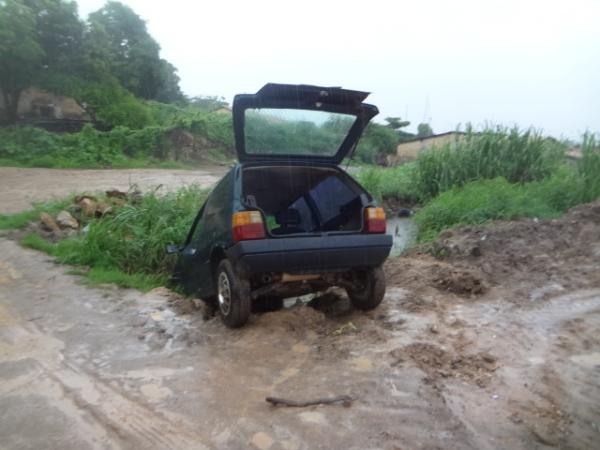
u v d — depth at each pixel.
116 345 4.20
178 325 4.66
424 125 38.53
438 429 2.93
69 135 25.42
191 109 42.56
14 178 17.00
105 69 30.08
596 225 7.54
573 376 3.55
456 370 3.64
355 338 4.23
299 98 4.63
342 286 4.93
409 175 13.27
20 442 2.85
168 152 28.88
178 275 6.10
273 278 4.45
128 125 29.94
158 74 43.84
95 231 7.09
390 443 2.80
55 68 28.23
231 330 4.50
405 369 3.63
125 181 17.06
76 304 5.21
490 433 2.89
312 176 5.42
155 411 3.17
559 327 4.45
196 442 2.85
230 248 4.24
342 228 4.94
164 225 7.66
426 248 7.58
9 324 4.66
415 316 4.78
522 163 11.66
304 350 4.03
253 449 2.78
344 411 3.12
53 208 9.06
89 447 2.81
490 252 6.91
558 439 2.84
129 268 7.05
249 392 3.38
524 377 3.53
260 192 5.50
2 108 27.73
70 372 3.71
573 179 10.45
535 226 7.77
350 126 5.12
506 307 5.00
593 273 5.86
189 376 3.63
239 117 4.71
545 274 5.96
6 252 7.02
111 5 43.22
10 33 23.41
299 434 2.90
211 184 16.23
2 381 3.57
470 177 11.83
